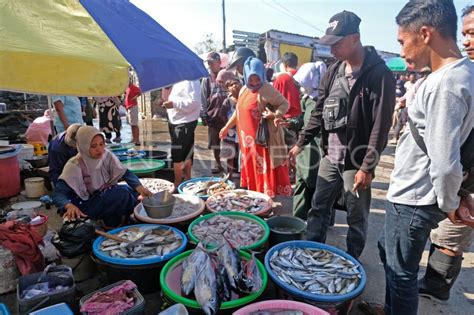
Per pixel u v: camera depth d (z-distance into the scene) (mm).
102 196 2898
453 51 1348
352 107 2230
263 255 2512
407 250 1635
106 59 1929
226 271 1927
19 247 2352
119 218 3021
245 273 1944
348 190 2381
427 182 1505
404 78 8531
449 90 1288
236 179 5043
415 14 1373
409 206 1576
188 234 2600
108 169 2967
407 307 1688
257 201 3232
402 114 7734
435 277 2334
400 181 1616
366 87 2145
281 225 2941
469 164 1374
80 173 2771
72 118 4832
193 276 1875
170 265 2141
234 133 4977
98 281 2500
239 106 3412
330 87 2525
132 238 2488
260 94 3139
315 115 2707
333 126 2395
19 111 6750
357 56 2184
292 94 3486
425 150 1479
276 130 3242
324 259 2199
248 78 3068
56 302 1917
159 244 2400
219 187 3686
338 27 2113
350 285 1919
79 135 2721
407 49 1447
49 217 3604
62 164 2979
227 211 3008
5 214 2965
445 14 1310
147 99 13312
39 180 4262
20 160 4688
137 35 2348
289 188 3400
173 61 2387
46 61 1710
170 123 4227
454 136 1287
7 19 1839
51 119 4773
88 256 2486
